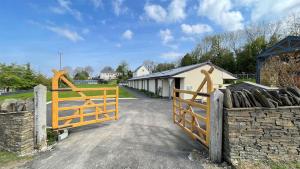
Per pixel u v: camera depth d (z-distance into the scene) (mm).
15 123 4316
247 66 33500
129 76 68500
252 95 3602
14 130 4328
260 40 33156
